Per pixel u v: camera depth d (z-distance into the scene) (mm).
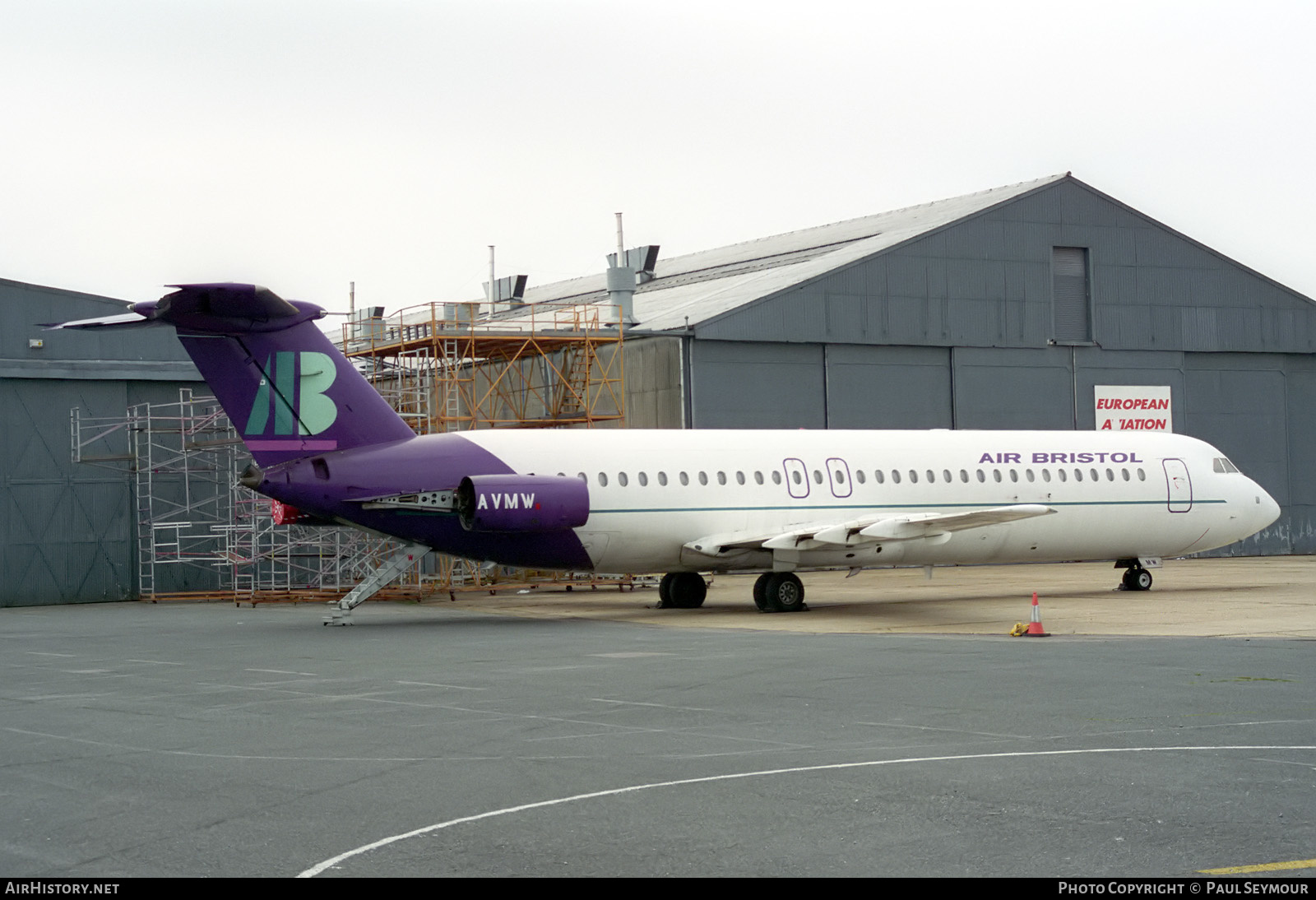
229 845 9133
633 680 17609
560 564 29281
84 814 10109
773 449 31328
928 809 9898
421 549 28219
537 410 49750
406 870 8453
